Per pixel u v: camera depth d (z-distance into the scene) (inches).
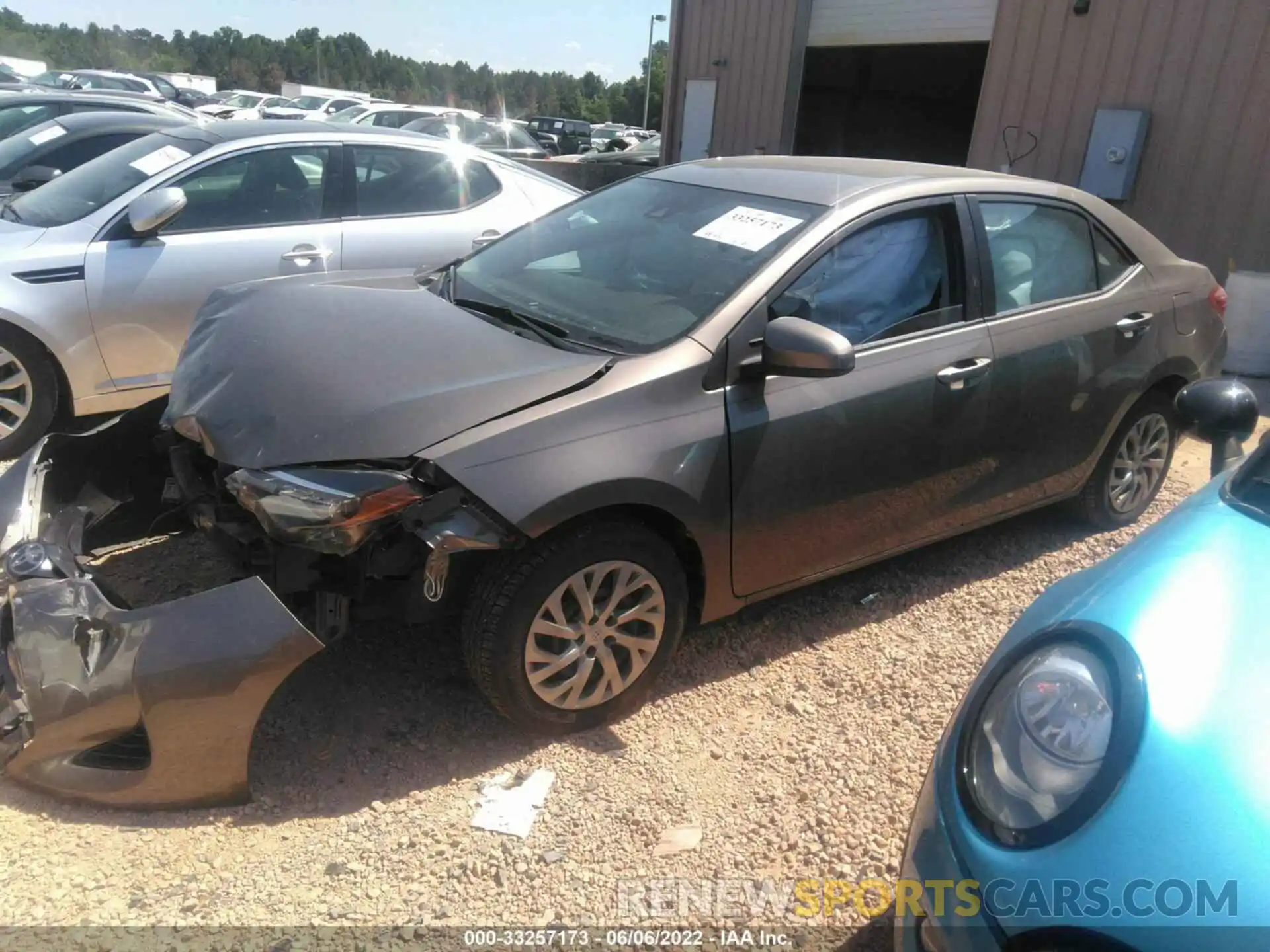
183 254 188.1
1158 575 72.0
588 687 110.7
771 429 114.2
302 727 110.7
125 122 299.4
